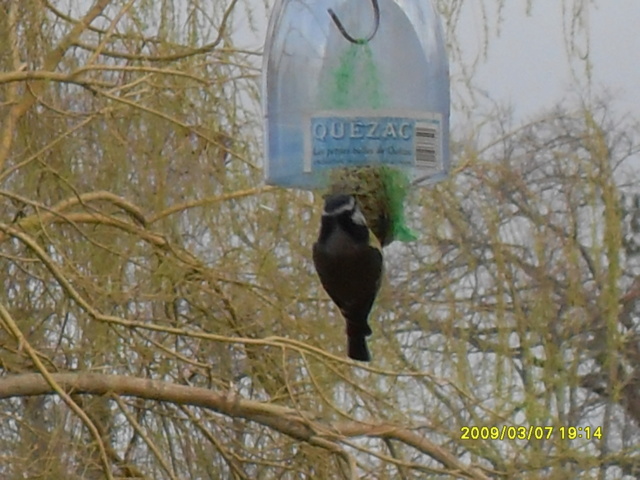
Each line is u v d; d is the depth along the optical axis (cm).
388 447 786
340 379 781
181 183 804
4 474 761
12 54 775
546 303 724
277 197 778
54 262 730
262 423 791
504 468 732
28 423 794
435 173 440
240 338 729
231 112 786
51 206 813
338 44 429
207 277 786
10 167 761
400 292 754
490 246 754
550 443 710
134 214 797
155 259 820
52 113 784
